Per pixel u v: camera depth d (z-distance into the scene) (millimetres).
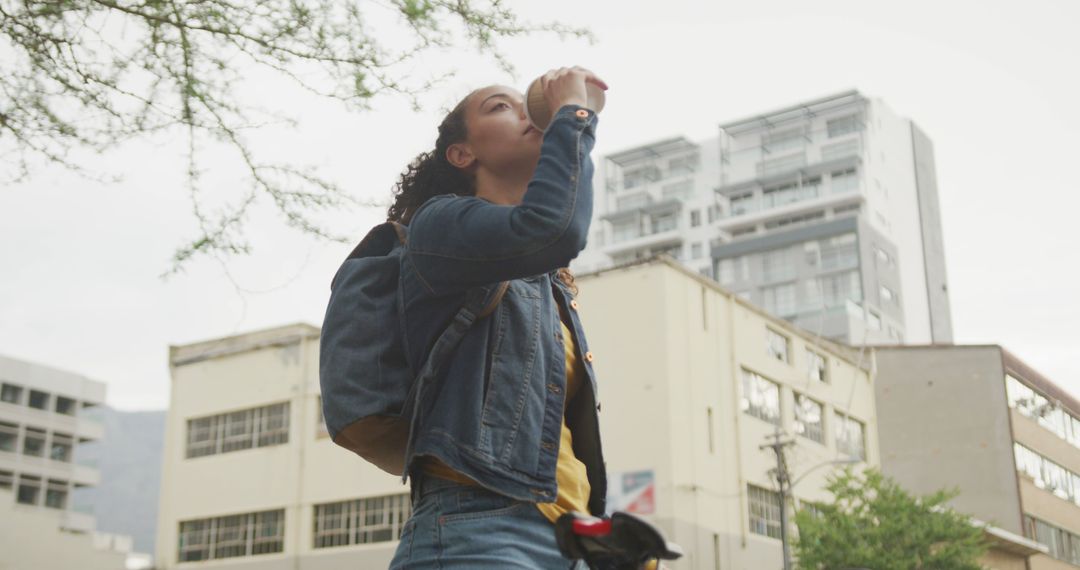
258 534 33375
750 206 82938
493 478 1526
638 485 27172
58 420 71125
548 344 1671
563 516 1322
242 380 35031
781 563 30312
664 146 87625
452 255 1531
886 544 24672
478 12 3924
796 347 34562
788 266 75438
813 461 33719
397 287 1644
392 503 31125
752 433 30719
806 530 25109
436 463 1565
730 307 31281
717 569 27625
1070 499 45688
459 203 1572
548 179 1522
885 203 82688
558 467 1637
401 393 1596
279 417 34031
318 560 31875
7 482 67000
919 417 41375
